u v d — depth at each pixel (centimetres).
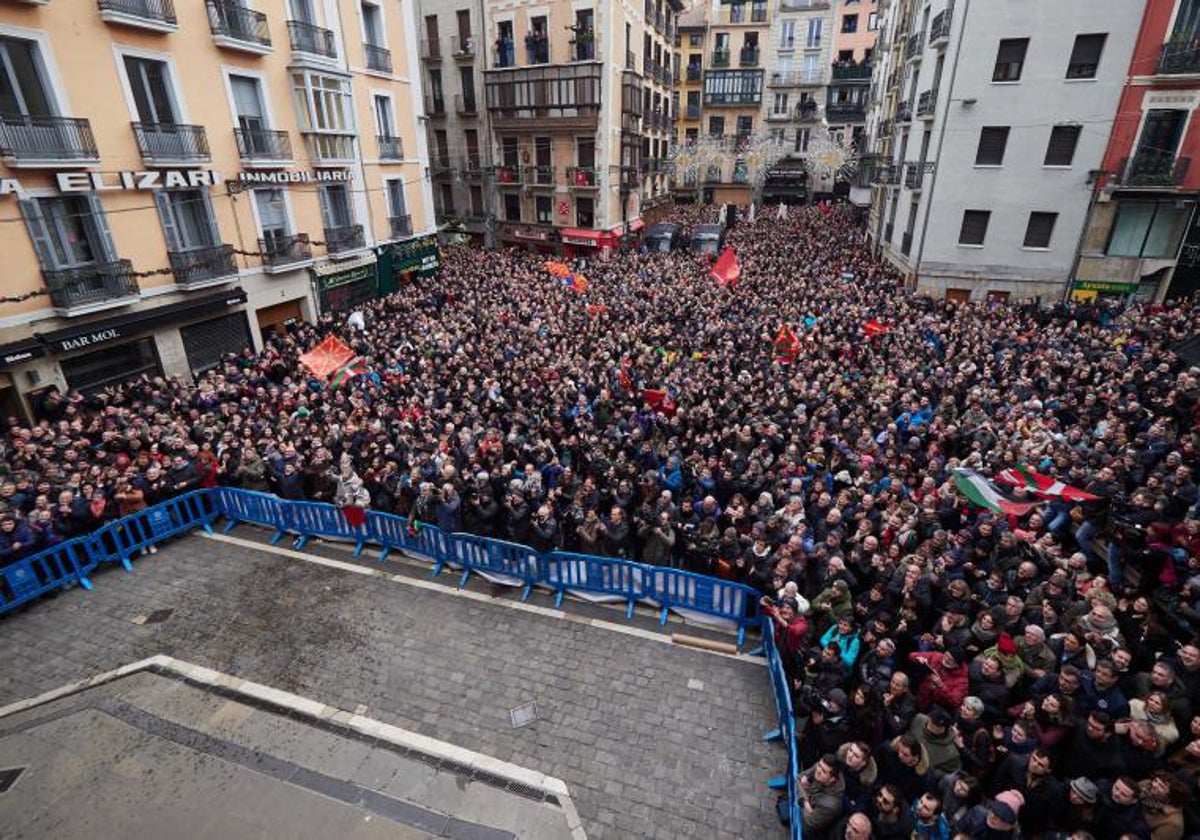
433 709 780
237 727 759
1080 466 992
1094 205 2277
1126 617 697
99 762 718
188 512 1135
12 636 905
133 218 1593
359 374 1480
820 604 763
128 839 634
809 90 5600
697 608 904
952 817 499
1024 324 1966
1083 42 2156
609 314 2058
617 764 706
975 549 824
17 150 1331
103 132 1497
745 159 4472
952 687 627
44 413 1392
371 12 2367
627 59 3609
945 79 2388
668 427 1275
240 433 1284
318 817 654
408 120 2580
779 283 2470
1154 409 1234
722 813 652
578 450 1215
